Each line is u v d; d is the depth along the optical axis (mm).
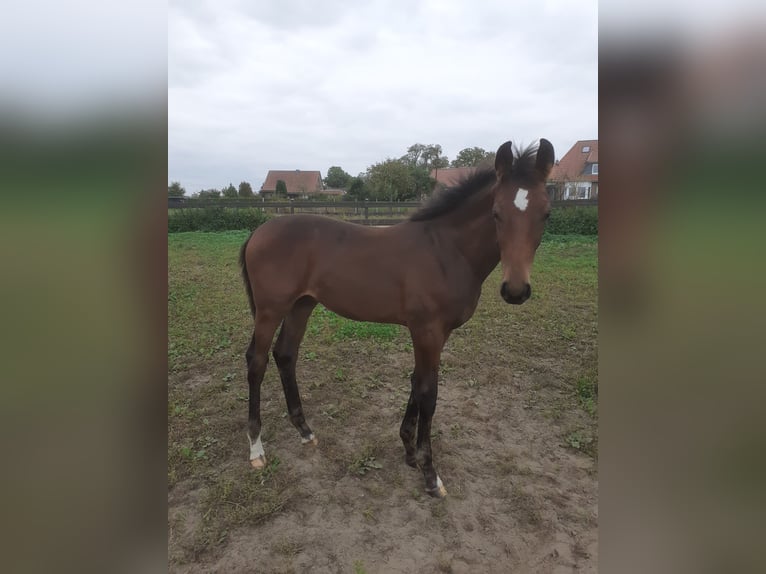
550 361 4664
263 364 2979
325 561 2211
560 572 2176
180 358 4566
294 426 3340
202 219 15273
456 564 2209
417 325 2699
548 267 9461
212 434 3264
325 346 4961
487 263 2695
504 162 2352
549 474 2889
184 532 2361
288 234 2906
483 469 2943
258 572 2145
